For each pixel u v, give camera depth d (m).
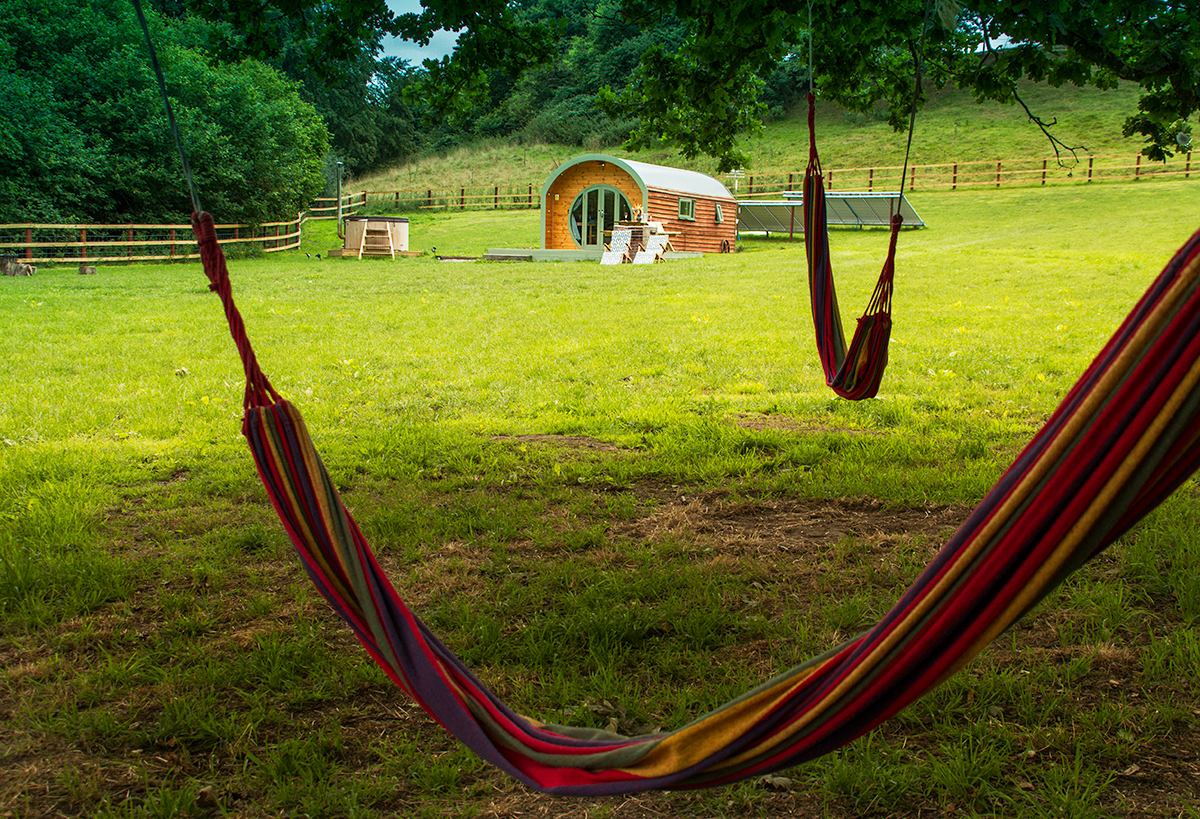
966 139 51.91
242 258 30.42
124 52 31.22
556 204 28.38
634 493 5.80
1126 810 2.66
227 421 7.60
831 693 1.70
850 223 33.09
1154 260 19.16
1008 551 1.49
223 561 4.66
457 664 2.22
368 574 2.19
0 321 13.41
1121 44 5.84
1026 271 18.66
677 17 5.93
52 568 4.41
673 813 2.71
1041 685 3.34
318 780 2.85
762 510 5.45
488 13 6.18
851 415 7.60
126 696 3.35
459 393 8.70
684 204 27.81
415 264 25.95
